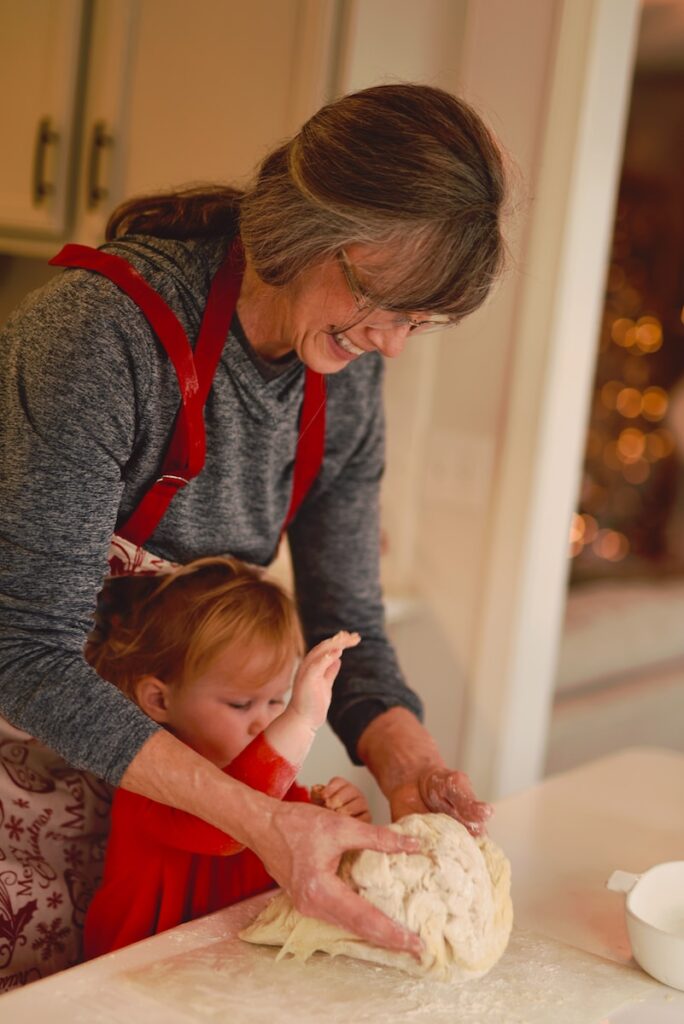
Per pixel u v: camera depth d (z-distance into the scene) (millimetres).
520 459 2146
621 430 5082
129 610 1296
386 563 2309
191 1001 863
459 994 901
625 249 5117
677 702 3434
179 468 1101
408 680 2314
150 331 1029
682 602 3881
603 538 4945
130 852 1182
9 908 1199
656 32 4480
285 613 1284
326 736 2018
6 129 2209
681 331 5059
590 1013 887
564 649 3215
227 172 1999
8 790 1255
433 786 1124
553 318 2088
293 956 949
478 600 2217
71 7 2098
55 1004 848
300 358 1034
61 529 977
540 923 1072
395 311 915
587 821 1353
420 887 931
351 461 1312
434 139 878
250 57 1960
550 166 2051
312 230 893
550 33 2021
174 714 1285
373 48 1925
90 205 2162
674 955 932
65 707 957
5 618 974
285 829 922
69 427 973
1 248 2322
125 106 2121
